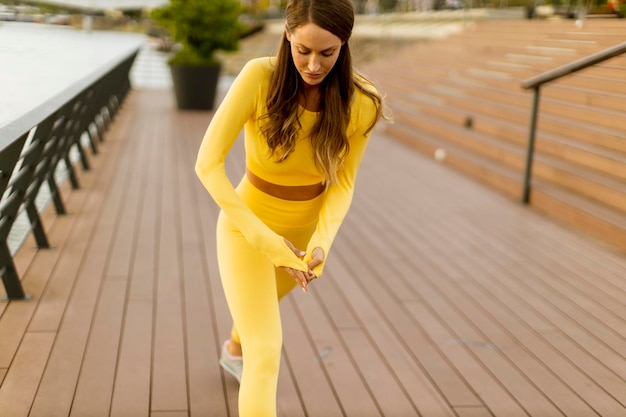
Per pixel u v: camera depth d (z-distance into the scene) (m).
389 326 3.23
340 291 3.66
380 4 17.53
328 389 2.62
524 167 6.19
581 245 4.60
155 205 5.30
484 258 4.29
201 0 10.66
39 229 4.09
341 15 1.63
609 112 5.90
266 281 1.96
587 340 3.15
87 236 4.44
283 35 1.77
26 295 3.38
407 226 4.96
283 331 3.13
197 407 2.44
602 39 6.97
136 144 7.96
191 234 4.59
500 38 10.47
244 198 2.08
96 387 2.54
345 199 2.00
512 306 3.53
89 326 3.08
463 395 2.61
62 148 4.73
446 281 3.88
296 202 2.05
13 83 4.07
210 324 3.17
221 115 1.84
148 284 3.64
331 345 3.01
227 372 2.71
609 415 2.51
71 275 3.71
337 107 1.83
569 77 6.83
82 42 7.59
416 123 8.93
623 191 4.88
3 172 2.65
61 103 3.36
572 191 5.44
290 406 2.48
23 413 2.34
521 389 2.68
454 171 6.94
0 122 2.97
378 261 4.18
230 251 2.00
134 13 11.32
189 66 10.69
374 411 2.47
